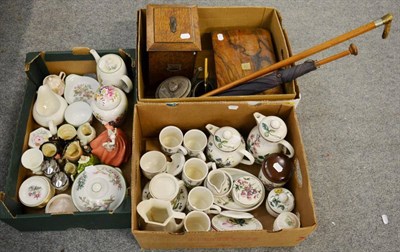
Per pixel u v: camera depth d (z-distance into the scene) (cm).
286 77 116
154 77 132
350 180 135
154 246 114
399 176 137
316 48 114
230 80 126
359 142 143
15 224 110
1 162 134
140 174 117
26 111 123
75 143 119
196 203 113
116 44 161
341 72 158
